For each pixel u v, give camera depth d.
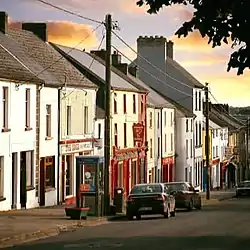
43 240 22.78
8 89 35.31
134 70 71.31
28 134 37.91
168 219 33.25
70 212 30.97
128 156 55.97
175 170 74.88
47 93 40.53
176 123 74.88
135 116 58.62
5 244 21.44
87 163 33.44
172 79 79.62
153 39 79.31
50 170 41.31
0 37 41.62
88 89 47.19
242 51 12.28
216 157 92.75
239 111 151.25
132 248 19.73
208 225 29.14
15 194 36.38
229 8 11.85
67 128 43.59
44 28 49.62
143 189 34.19
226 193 76.75
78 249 19.61
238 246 20.44
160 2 12.38
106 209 34.12
